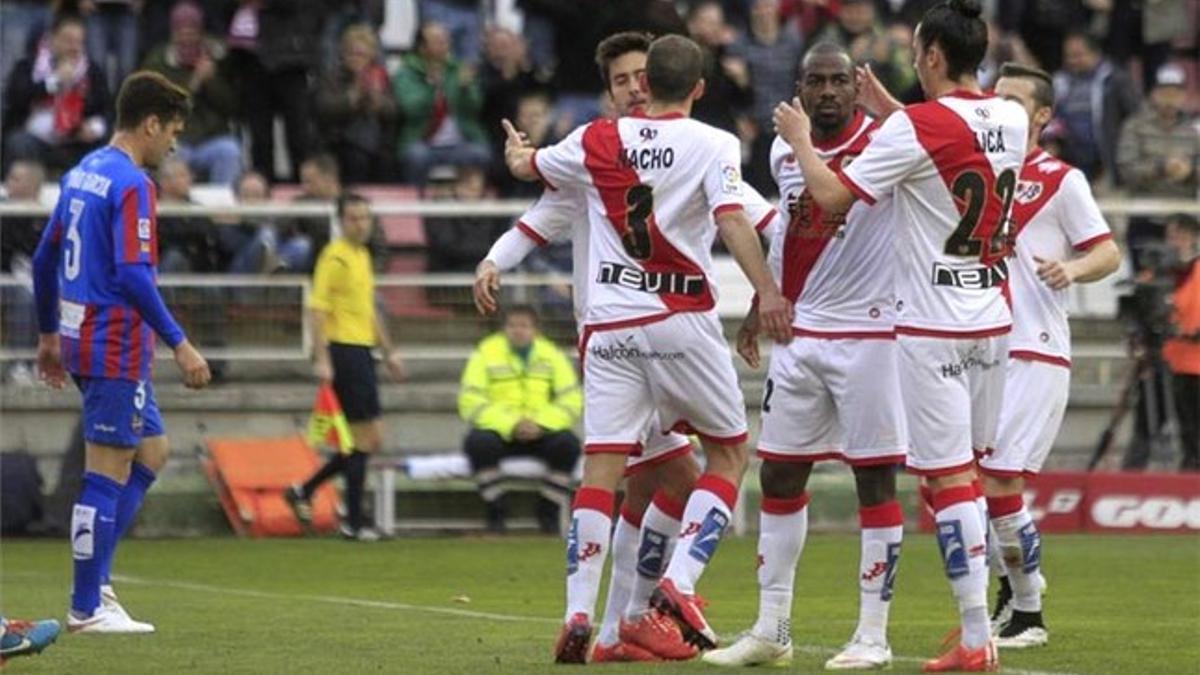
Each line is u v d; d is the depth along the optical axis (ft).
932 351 86.79
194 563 152.97
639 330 90.99
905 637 106.63
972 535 87.35
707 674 88.53
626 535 95.04
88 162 106.01
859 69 93.81
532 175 93.81
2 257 185.16
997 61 219.41
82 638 104.37
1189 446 187.11
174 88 107.04
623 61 96.02
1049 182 106.01
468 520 181.16
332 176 191.83
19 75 200.75
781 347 92.48
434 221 193.47
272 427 184.75
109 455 106.52
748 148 202.18
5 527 172.14
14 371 183.01
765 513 92.58
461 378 192.34
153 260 105.19
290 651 98.63
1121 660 96.43
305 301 188.75
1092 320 201.67
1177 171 209.77
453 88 206.80
